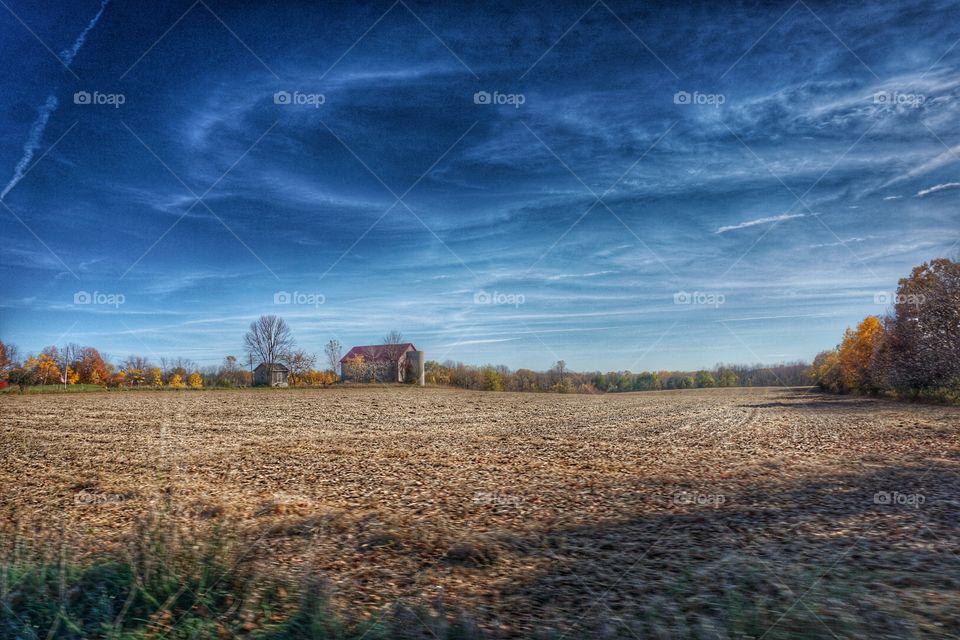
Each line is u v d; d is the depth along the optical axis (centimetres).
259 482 1404
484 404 4709
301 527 920
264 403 4600
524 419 3306
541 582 653
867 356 5075
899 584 613
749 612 523
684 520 958
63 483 1427
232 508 1067
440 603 569
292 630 500
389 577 676
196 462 1758
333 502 1155
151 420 3200
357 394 5859
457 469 1579
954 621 503
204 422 3117
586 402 5075
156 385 6606
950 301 3962
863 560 711
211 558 616
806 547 779
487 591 624
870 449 1878
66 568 606
